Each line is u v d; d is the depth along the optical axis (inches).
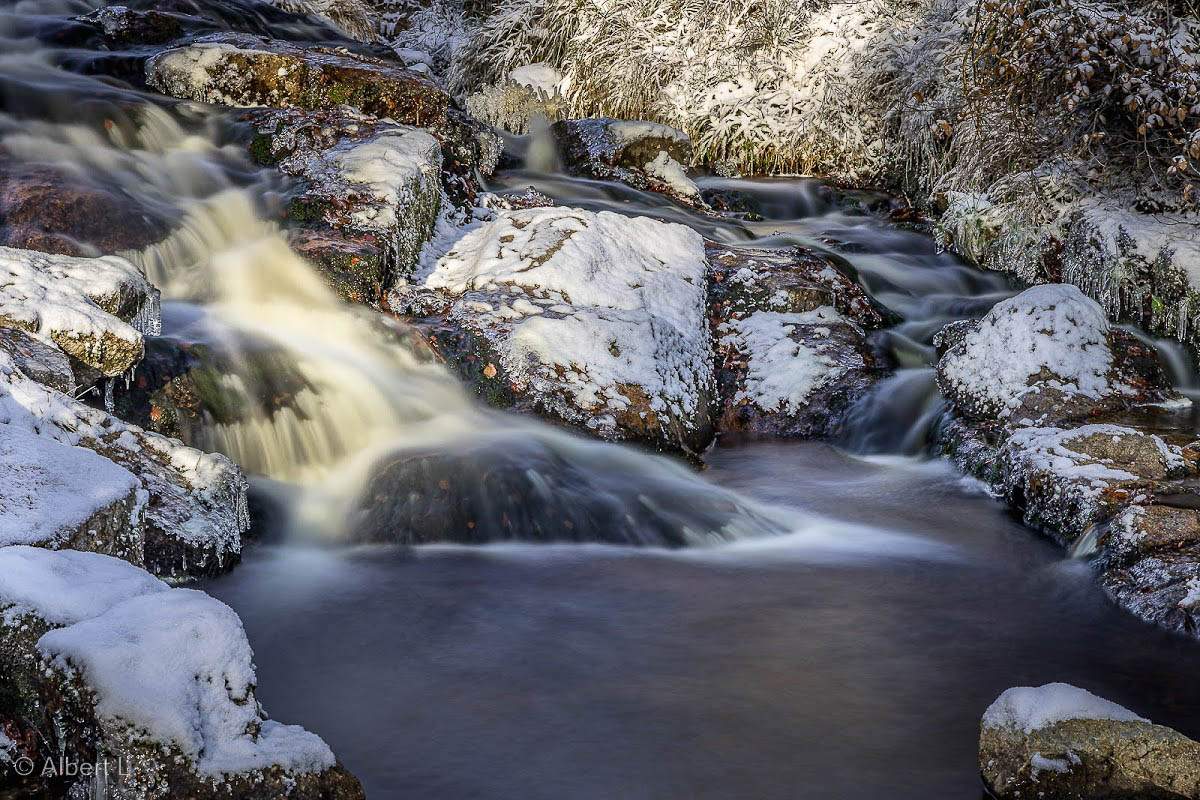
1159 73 357.4
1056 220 388.8
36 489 144.9
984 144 425.4
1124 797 131.6
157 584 134.3
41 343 194.7
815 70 544.4
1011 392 274.1
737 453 296.8
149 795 112.4
